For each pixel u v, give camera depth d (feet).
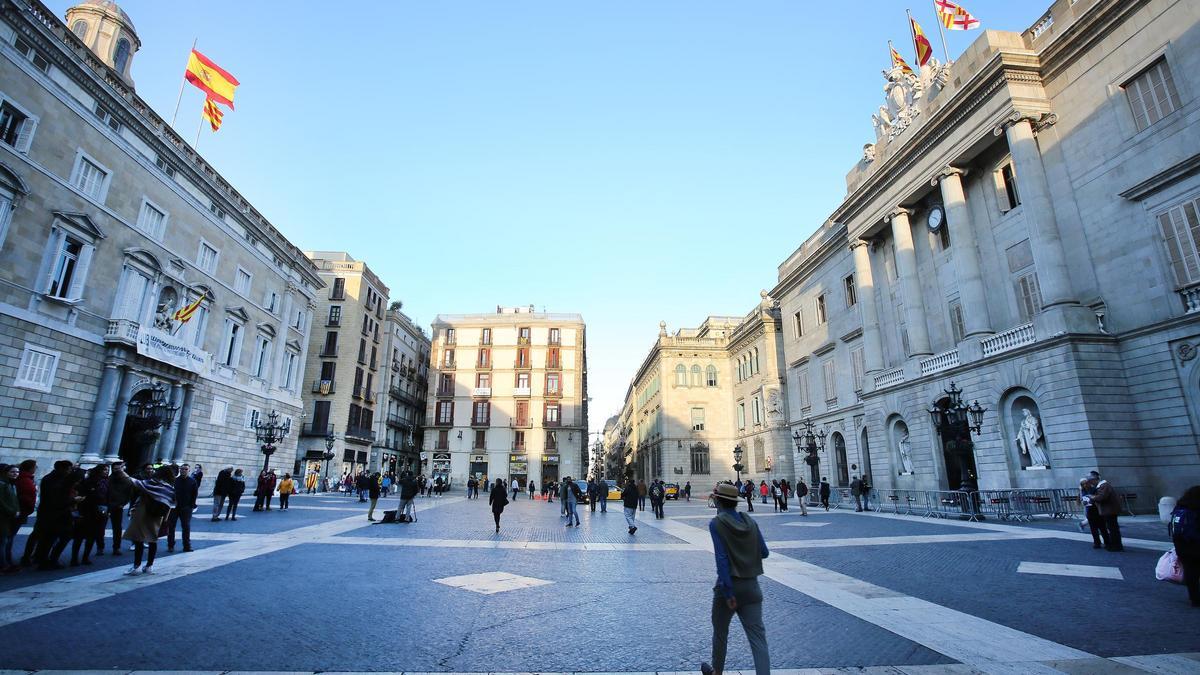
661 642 19.27
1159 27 61.77
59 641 17.90
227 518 60.64
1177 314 59.06
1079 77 70.28
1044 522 58.54
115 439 75.97
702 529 60.70
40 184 66.49
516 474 204.33
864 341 104.01
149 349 80.79
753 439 172.24
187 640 18.42
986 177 82.58
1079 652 18.06
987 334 76.95
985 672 16.30
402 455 213.46
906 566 34.22
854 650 18.31
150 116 83.30
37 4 64.95
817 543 45.42
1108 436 60.80
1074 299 66.44
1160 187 60.95
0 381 62.23
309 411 162.30
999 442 71.77
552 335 218.18
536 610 23.45
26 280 65.21
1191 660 17.25
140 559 29.60
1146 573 30.63
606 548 43.34
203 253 97.45
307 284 136.77
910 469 90.33
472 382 213.87
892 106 102.01
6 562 29.84
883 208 98.53
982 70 75.46
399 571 31.68
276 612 22.24
